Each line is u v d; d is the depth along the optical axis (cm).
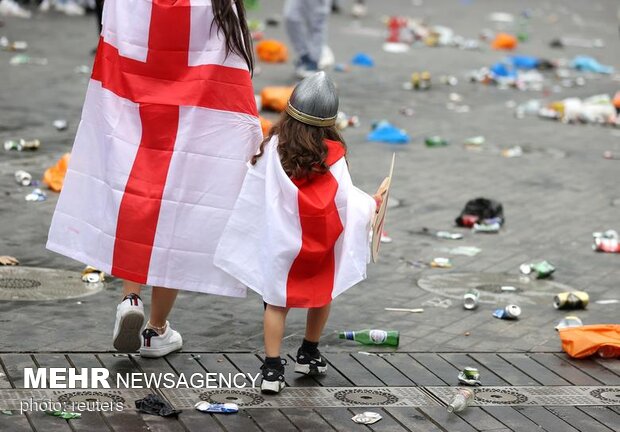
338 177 2273
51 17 8950
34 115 5188
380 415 2216
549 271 3316
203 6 2286
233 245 2300
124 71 2327
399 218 3956
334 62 7756
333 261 2292
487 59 8531
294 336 2675
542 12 12612
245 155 2334
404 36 9138
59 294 2878
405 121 5847
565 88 7425
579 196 4472
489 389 2403
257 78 6719
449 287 3178
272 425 2139
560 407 2322
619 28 11525
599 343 2606
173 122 2309
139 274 2336
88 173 2392
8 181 4022
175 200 2320
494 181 4641
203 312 2812
